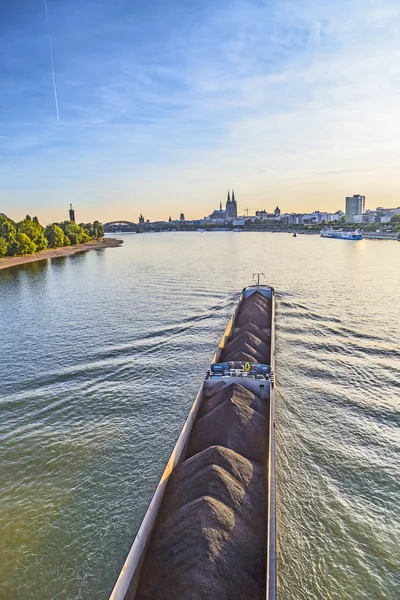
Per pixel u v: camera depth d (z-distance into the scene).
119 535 22.36
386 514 23.17
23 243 164.00
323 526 22.33
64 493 25.41
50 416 34.28
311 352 47.47
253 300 65.25
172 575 16.50
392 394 36.62
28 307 75.81
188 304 74.00
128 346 51.31
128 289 91.25
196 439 26.47
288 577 19.45
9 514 23.77
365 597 18.53
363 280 95.44
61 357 47.97
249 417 27.34
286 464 27.30
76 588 19.44
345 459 27.83
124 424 32.91
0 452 29.44
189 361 45.94
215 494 19.81
